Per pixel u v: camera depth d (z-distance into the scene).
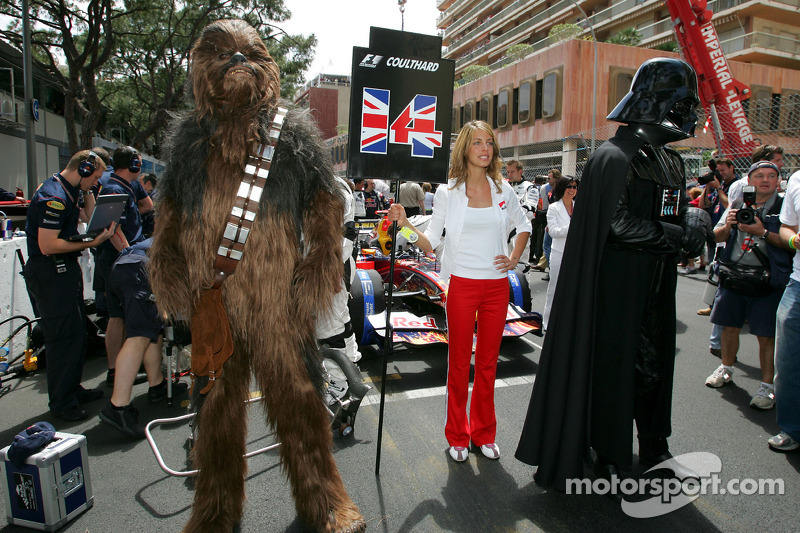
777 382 3.27
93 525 2.59
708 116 11.94
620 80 24.02
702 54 11.51
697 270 9.86
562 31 25.19
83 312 3.87
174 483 2.98
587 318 2.61
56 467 2.53
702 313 6.71
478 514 2.65
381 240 5.40
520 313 5.12
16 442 2.51
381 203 12.70
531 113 26.14
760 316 3.82
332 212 2.19
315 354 2.28
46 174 26.05
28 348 5.00
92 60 20.05
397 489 2.86
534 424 2.77
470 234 3.05
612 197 2.55
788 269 3.62
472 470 3.07
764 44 31.27
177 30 22.83
